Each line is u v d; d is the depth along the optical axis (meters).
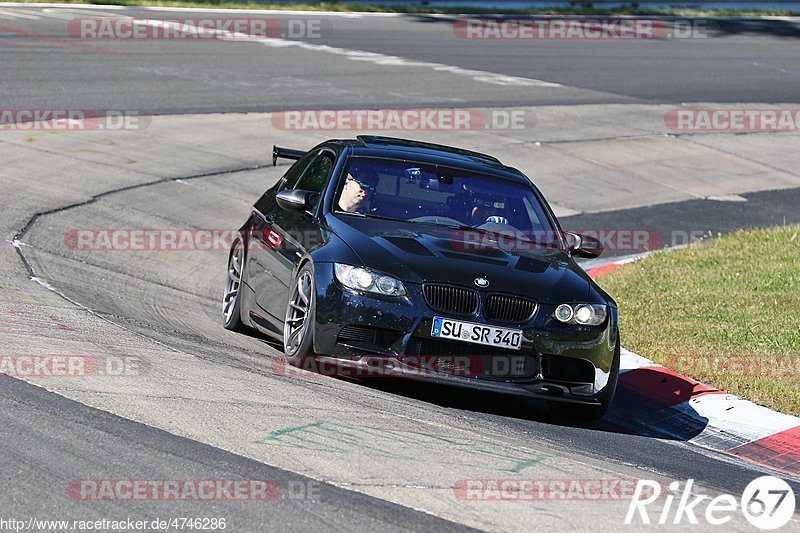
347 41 102.81
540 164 67.31
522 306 25.38
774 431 27.38
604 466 22.03
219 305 35.69
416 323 24.75
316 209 28.44
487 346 24.95
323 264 25.78
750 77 107.00
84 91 67.81
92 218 43.84
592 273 45.38
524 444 22.86
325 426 21.28
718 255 47.88
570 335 25.52
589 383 25.95
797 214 63.47
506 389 25.05
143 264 38.84
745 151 78.06
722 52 121.69
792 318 37.22
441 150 32.22
